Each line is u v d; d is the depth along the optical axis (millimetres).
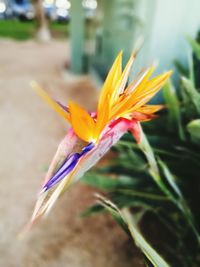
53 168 204
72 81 2363
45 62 3094
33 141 1441
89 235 861
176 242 742
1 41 4266
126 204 616
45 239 852
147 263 314
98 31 2121
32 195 1048
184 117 637
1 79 2436
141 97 226
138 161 695
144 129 628
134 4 971
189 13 693
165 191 520
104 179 647
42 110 1804
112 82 221
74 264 774
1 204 1001
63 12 7230
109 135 214
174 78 766
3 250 822
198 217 591
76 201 994
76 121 199
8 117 1710
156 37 706
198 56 591
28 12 6695
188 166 608
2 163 1254
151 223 815
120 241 837
